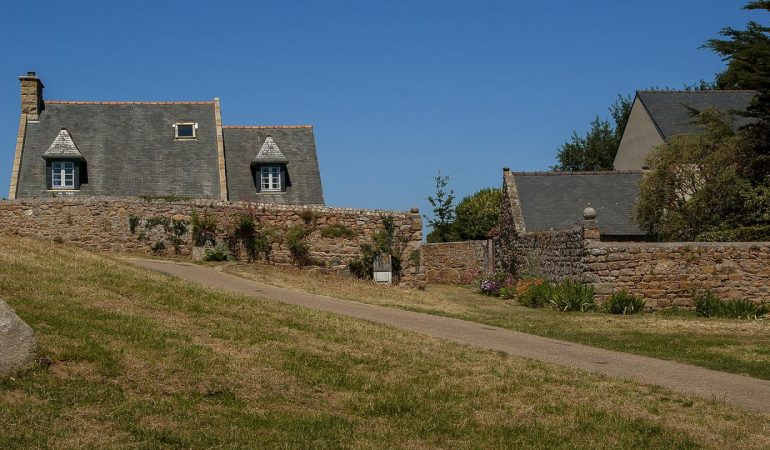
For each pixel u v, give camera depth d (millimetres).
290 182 34594
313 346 11375
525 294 22781
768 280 20312
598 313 19562
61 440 7148
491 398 9500
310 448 7512
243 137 36219
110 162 33094
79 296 12281
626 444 7992
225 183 32875
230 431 7812
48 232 22109
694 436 8258
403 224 23938
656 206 27250
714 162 25891
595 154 57312
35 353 8820
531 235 27078
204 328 11633
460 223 46000
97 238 22203
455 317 17016
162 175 33000
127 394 8523
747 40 29391
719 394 10133
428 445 7840
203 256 22188
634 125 37594
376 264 23359
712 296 19578
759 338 15188
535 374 10688
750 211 25016
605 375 10945
